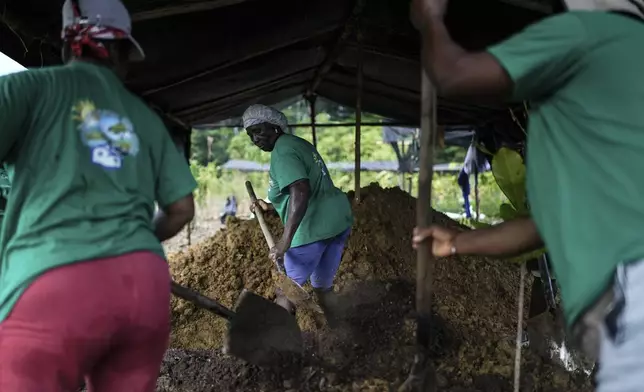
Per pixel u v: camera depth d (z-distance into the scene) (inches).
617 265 57.5
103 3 85.0
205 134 1107.3
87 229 74.7
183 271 217.5
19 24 126.9
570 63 61.7
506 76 61.9
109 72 85.3
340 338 162.7
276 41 178.5
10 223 75.7
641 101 59.1
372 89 292.2
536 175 67.1
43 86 78.3
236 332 126.1
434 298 190.2
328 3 177.3
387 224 222.8
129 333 76.5
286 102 354.6
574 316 61.6
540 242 78.5
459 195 726.5
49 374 71.7
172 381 151.3
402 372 144.7
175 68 170.6
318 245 163.0
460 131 346.9
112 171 78.4
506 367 147.2
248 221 230.8
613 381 57.8
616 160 59.3
